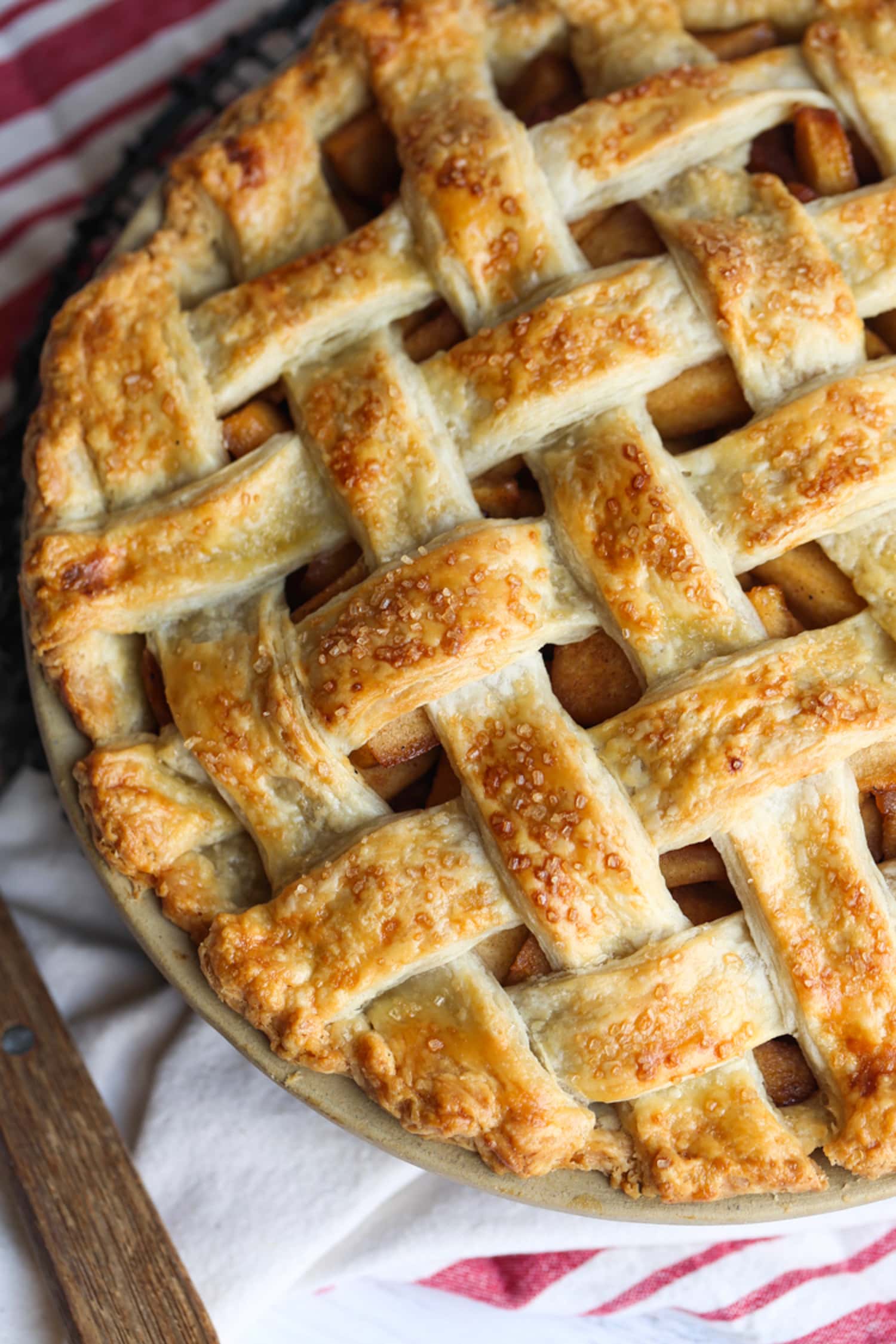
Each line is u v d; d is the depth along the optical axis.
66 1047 0.54
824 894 0.47
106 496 0.50
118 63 0.62
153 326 0.50
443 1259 0.54
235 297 0.50
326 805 0.49
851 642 0.48
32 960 0.55
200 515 0.49
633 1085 0.47
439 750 0.49
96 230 0.58
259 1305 0.53
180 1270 0.52
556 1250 0.54
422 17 0.52
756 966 0.48
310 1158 0.54
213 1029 0.54
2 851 0.58
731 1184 0.48
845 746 0.47
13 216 0.62
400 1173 0.54
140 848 0.49
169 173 0.52
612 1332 0.55
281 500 0.49
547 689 0.48
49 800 0.58
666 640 0.48
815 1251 0.55
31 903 0.58
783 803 0.48
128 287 0.51
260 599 0.49
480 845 0.48
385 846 0.48
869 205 0.49
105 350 0.50
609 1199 0.48
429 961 0.48
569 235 0.50
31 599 0.50
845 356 0.49
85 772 0.49
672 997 0.47
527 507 0.49
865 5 0.51
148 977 0.57
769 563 0.48
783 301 0.48
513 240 0.50
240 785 0.49
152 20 0.62
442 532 0.48
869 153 0.50
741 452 0.48
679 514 0.48
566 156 0.50
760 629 0.48
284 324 0.50
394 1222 0.54
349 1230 0.54
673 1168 0.47
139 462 0.50
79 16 0.62
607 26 0.52
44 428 0.50
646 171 0.50
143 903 0.50
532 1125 0.47
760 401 0.49
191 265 0.52
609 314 0.49
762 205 0.49
